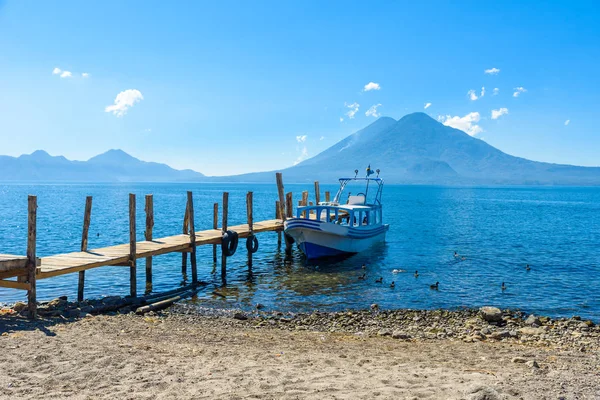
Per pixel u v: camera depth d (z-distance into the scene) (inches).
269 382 348.8
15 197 5339.6
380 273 1095.0
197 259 1270.9
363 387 339.0
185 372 371.2
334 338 572.4
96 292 863.7
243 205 3993.6
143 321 612.4
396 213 3353.8
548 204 5128.0
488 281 1009.5
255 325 649.0
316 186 1771.7
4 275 564.1
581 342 579.5
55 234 1792.6
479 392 301.7
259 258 1302.9
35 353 413.1
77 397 315.0
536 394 324.5
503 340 594.2
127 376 358.6
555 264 1231.5
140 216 2743.6
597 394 328.5
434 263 1240.8
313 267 1166.3
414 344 552.4
